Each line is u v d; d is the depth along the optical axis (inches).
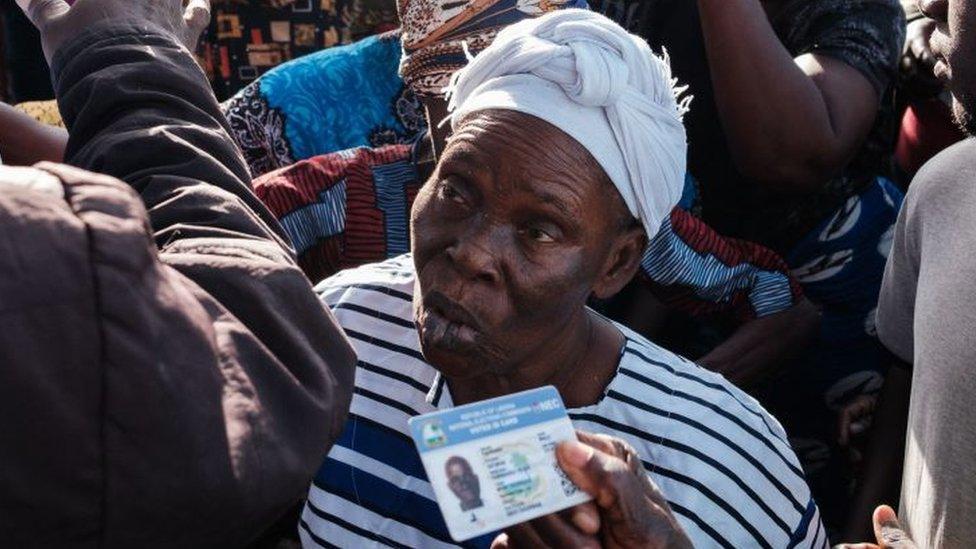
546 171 55.4
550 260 56.6
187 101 50.6
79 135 50.6
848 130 101.1
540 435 42.1
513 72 57.3
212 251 41.5
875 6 104.2
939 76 79.2
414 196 84.1
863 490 93.7
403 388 66.7
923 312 72.8
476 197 56.6
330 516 66.8
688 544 45.0
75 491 31.9
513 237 56.4
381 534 65.5
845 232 107.0
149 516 33.1
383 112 100.0
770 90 97.2
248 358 37.6
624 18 104.3
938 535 68.9
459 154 56.6
